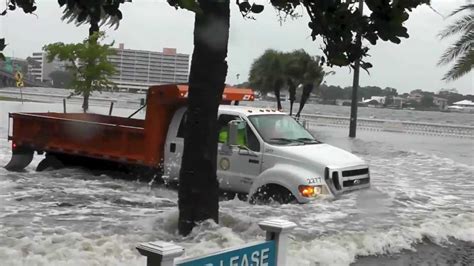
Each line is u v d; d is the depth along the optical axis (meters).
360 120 47.28
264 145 10.12
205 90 7.06
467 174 16.31
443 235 8.57
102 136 12.13
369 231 8.22
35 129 13.29
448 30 22.17
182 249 3.30
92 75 28.77
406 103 104.38
